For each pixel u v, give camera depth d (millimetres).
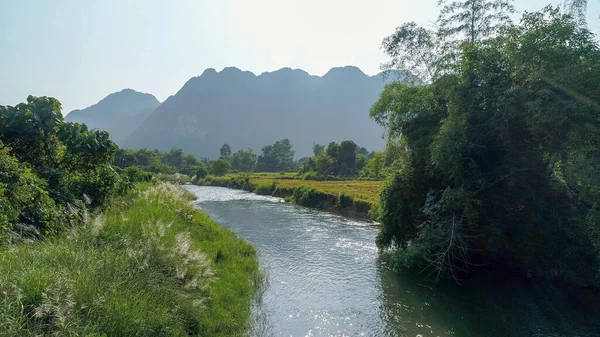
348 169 78312
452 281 11992
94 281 5684
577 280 10875
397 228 14453
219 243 13375
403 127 15320
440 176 13266
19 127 10875
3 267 5309
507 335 8445
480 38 13922
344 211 29047
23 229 7496
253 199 40906
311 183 52219
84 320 4980
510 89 10570
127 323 5301
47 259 6043
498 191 12000
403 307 9953
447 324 8961
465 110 11578
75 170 12211
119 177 13570
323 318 9117
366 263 14008
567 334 8477
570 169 9398
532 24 10594
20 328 4324
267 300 10016
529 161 11227
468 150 11562
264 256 14594
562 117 9227
